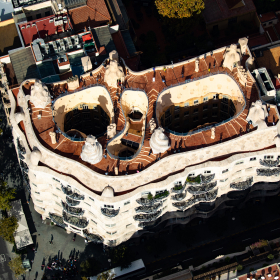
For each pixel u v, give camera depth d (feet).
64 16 549.95
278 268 406.82
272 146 428.56
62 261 489.26
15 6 579.89
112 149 444.55
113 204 410.31
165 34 599.57
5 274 488.02
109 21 552.00
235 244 488.44
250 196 494.18
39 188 453.99
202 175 433.07
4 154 552.82
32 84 476.95
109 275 464.24
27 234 494.59
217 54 481.46
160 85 467.11
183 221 485.15
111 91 468.75
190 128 519.19
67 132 460.55
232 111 488.02
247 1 586.04
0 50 561.02
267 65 487.20
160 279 437.17
